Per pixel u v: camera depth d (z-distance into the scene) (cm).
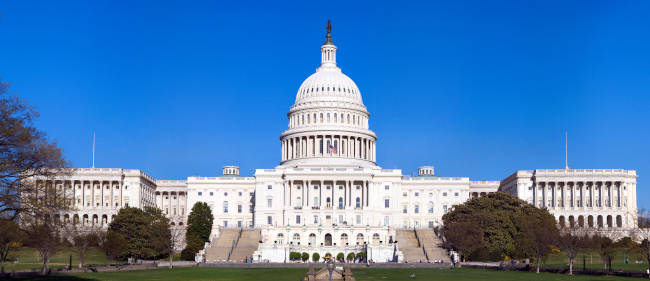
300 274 10725
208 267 13362
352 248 17050
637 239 15562
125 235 15000
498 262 14950
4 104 6831
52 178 7500
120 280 8969
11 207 7175
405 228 19625
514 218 16575
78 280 8825
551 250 14600
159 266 13562
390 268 13350
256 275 10425
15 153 7006
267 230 18125
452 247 16300
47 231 8425
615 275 10188
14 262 13350
